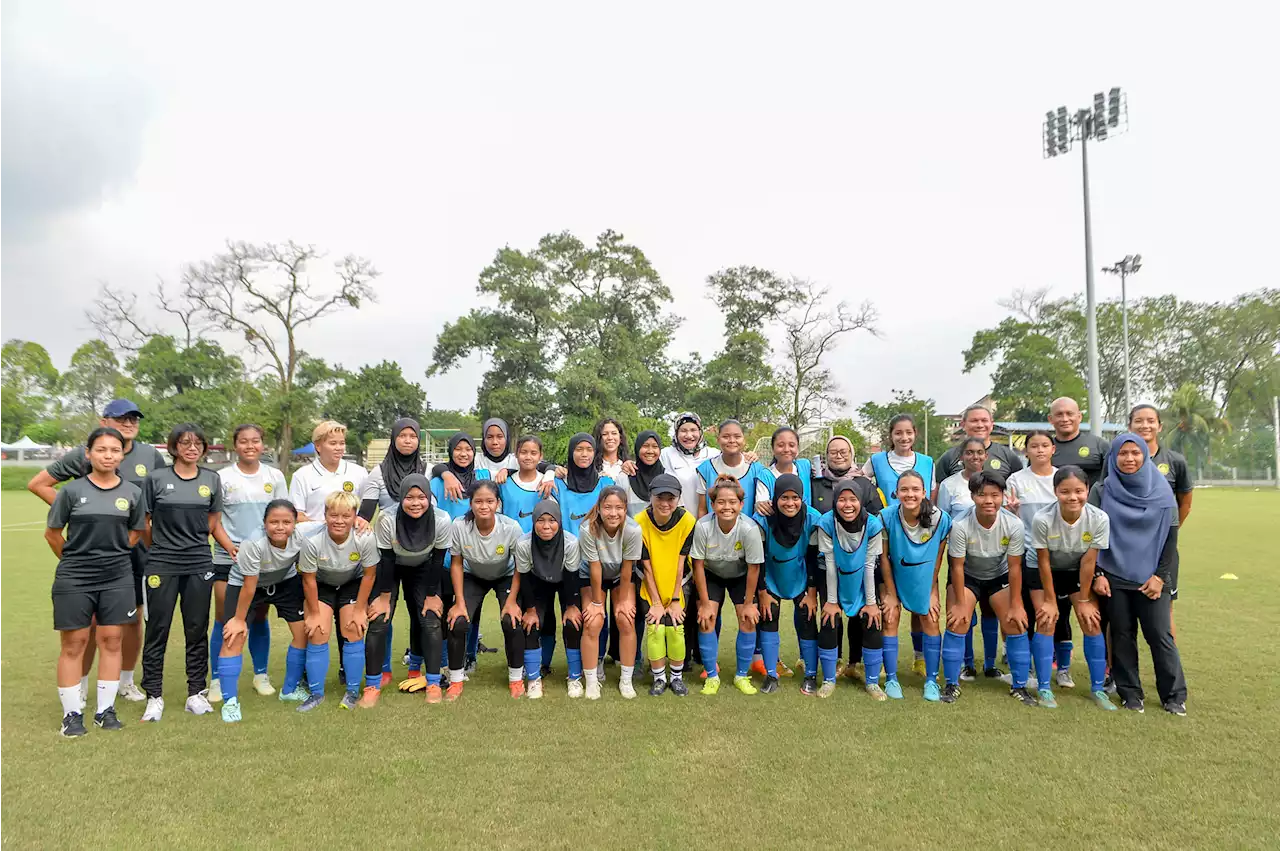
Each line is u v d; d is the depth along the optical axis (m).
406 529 5.31
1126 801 3.59
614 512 5.21
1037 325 55.84
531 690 5.34
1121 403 56.59
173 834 3.28
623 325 42.22
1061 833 3.29
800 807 3.54
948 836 3.27
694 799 3.62
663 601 5.44
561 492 6.20
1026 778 3.86
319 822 3.39
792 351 44.41
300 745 4.34
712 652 5.49
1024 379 54.34
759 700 5.25
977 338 57.72
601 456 6.75
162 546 4.93
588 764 4.05
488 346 40.84
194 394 42.22
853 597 5.41
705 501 6.15
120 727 4.64
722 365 41.31
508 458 6.54
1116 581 5.04
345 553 5.13
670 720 4.79
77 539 4.53
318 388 45.31
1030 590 5.39
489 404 38.75
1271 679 5.47
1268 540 14.28
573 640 5.50
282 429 42.00
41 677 5.66
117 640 4.71
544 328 40.31
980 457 6.11
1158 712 4.88
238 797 3.64
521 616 5.46
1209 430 46.22
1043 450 5.63
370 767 4.01
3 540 14.85
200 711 4.96
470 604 5.58
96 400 51.03
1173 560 5.04
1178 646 6.36
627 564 5.40
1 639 6.82
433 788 3.74
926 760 4.10
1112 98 26.56
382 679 5.60
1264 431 50.97
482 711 4.98
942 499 6.26
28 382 54.62
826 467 6.43
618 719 4.81
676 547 5.42
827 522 5.40
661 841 3.22
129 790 3.72
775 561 5.55
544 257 41.56
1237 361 51.34
